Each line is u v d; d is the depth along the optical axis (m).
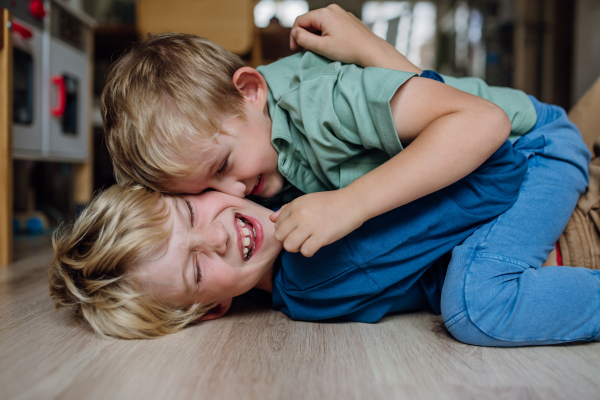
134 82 0.73
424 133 0.68
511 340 0.63
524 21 3.87
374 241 0.74
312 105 0.76
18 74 1.69
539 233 0.76
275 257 0.78
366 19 6.22
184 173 0.70
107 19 3.44
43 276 1.16
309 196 0.66
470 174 0.76
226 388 0.49
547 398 0.47
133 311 0.67
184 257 0.69
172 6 2.26
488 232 0.75
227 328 0.74
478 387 0.49
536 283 0.66
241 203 0.77
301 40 0.89
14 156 1.67
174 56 0.76
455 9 5.26
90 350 0.62
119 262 0.68
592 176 0.89
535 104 0.96
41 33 1.81
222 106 0.74
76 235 0.73
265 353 0.61
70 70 2.06
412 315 0.85
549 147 0.86
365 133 0.72
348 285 0.75
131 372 0.53
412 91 0.71
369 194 0.65
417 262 0.76
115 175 0.81
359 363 0.57
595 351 0.63
